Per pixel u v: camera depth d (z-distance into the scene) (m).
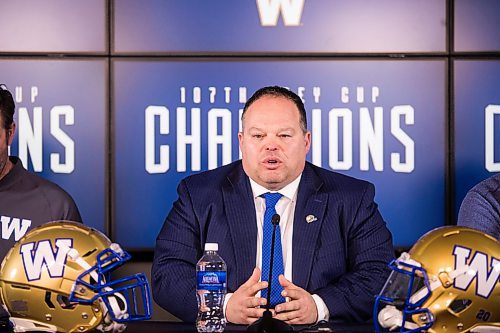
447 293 4.94
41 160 8.59
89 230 5.33
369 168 8.61
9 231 7.00
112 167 8.61
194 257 6.53
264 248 6.37
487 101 8.61
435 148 8.61
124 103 8.59
